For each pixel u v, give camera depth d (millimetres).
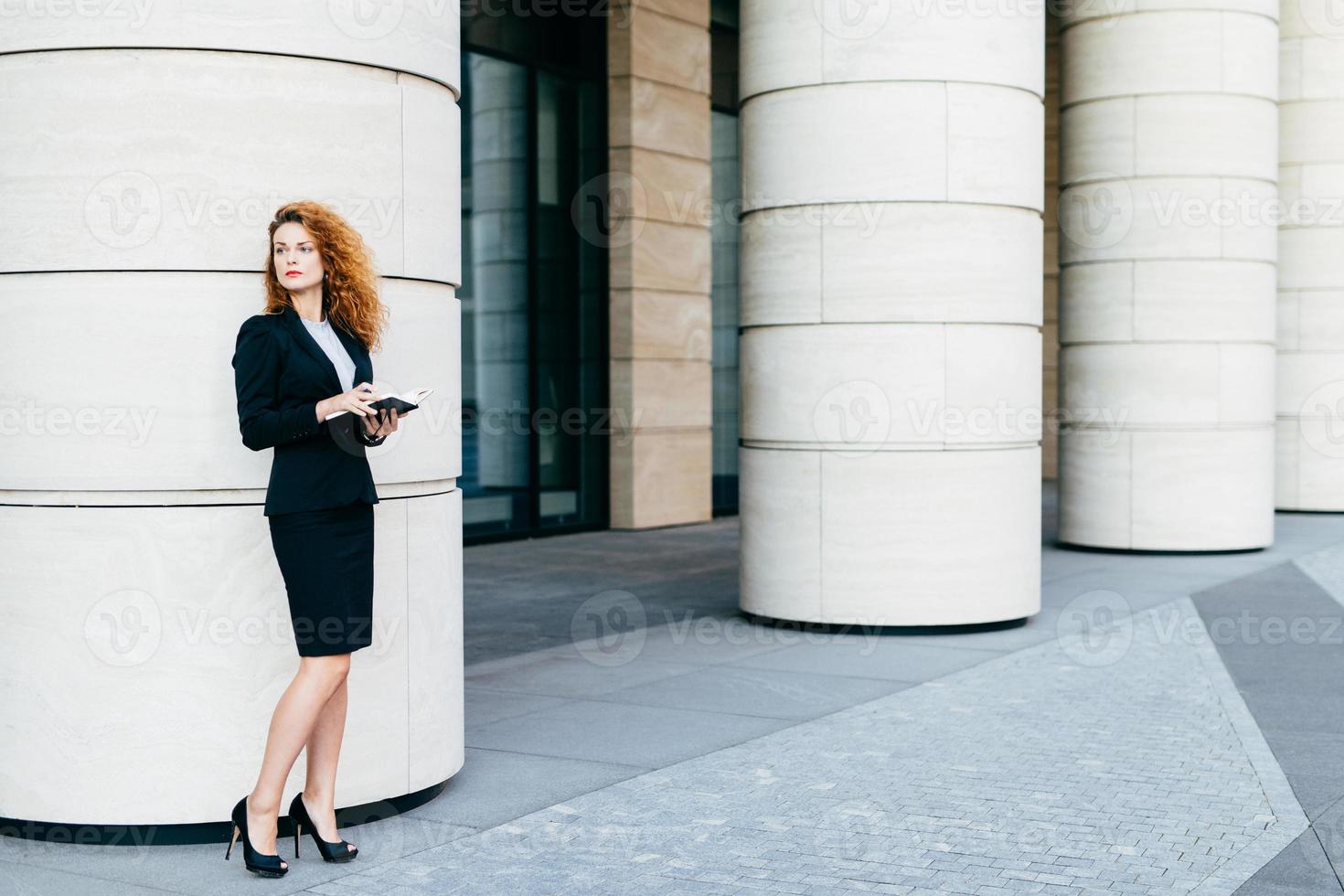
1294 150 20375
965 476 9742
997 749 6703
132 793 5184
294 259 4883
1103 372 15188
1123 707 7617
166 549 5152
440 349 5723
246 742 5242
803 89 9711
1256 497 15250
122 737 5176
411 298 5590
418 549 5652
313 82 5293
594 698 7871
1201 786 6066
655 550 15102
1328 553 15336
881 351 9609
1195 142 14836
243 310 5211
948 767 6375
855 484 9734
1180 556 14961
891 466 9680
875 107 9508
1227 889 4793
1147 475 15023
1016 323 9859
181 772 5195
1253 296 15125
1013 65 9719
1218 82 14844
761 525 10188
